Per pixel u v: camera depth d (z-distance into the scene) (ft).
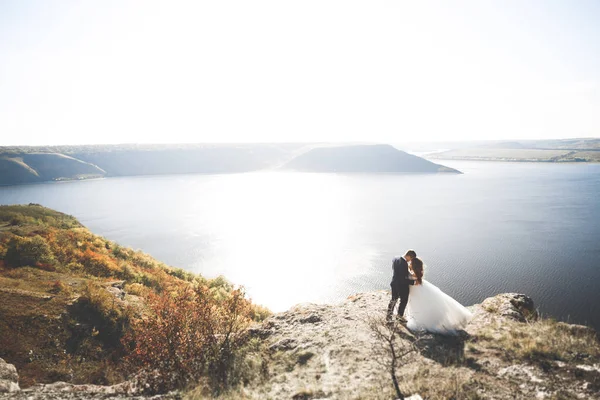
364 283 245.24
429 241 354.13
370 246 345.51
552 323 24.84
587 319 185.88
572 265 264.72
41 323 39.81
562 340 20.97
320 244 359.66
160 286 78.79
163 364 25.17
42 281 54.03
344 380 20.44
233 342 28.02
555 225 396.57
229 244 358.84
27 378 32.07
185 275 106.22
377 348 23.49
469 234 375.04
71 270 69.82
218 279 109.70
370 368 21.24
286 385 21.40
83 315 43.78
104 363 37.24
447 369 19.67
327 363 23.08
